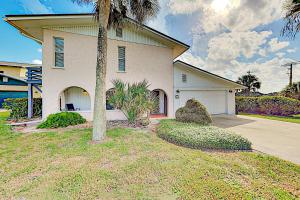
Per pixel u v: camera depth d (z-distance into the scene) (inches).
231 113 679.7
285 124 470.0
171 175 154.5
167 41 558.3
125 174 155.4
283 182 149.9
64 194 125.5
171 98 582.9
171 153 211.3
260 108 772.6
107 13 282.7
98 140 262.7
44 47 429.1
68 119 382.6
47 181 142.6
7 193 127.4
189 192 129.3
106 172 157.9
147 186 137.1
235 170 168.4
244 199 121.7
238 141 239.0
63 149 221.0
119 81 445.4
